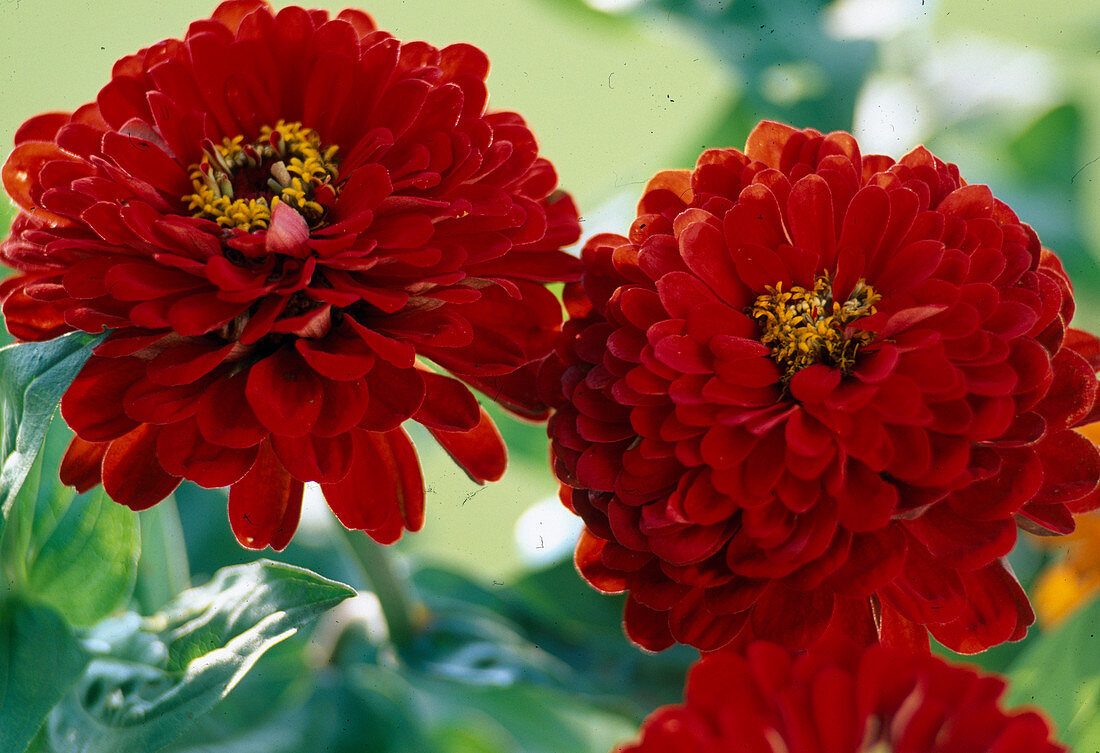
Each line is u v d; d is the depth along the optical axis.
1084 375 0.64
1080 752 0.67
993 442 0.64
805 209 0.66
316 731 0.73
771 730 0.61
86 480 0.66
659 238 0.66
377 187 0.64
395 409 0.64
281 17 0.67
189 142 0.66
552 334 0.66
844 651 0.63
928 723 0.61
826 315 0.66
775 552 0.64
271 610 0.65
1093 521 0.73
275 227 0.63
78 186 0.64
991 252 0.64
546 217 0.67
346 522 0.65
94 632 0.67
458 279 0.64
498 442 0.66
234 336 0.64
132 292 0.63
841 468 0.64
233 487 0.65
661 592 0.65
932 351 0.64
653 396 0.64
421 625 0.73
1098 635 0.67
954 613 0.64
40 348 0.63
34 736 0.65
